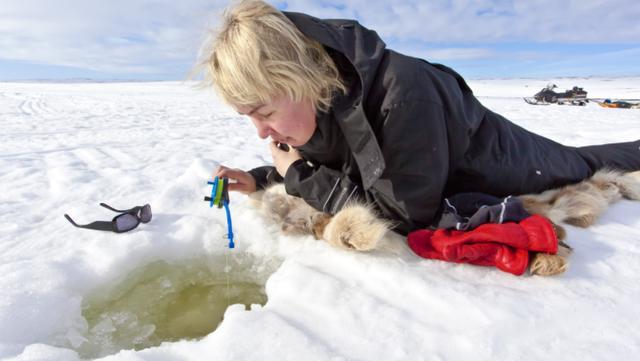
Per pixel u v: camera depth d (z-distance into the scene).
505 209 1.57
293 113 1.50
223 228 2.02
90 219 2.14
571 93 14.72
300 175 1.89
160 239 1.89
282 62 1.35
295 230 1.93
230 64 1.37
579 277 1.44
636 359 1.03
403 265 1.54
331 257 1.66
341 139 1.72
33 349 1.12
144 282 1.79
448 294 1.33
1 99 17.28
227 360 1.07
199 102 16.06
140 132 7.00
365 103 1.52
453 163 1.80
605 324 1.17
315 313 1.28
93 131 7.14
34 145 5.45
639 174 2.40
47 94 22.48
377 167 1.51
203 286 1.85
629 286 1.37
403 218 1.72
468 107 1.83
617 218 2.03
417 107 1.50
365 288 1.42
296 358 1.06
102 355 1.35
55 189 3.07
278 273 1.59
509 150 1.98
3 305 1.30
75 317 1.43
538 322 1.18
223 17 1.43
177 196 2.42
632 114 9.81
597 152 2.53
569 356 1.05
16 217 2.35
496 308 1.24
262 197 2.16
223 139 6.01
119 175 3.47
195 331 1.52
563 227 1.80
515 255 1.47
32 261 1.62
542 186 2.15
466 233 1.58
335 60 1.56
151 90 29.73
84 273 1.61
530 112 10.69
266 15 1.39
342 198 1.81
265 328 1.18
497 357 1.05
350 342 1.14
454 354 1.07
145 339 1.46
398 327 1.18
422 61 1.69
